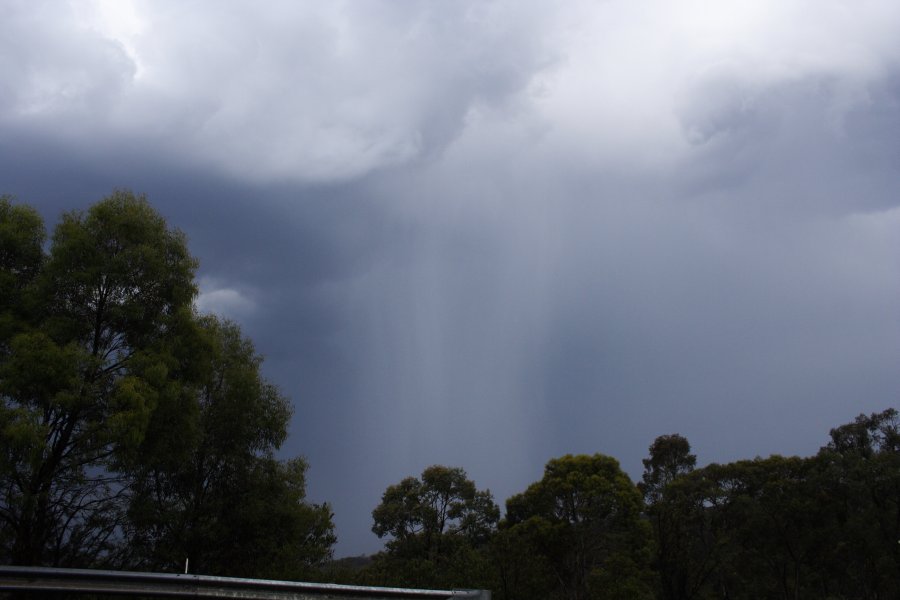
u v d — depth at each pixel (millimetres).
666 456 71938
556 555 46969
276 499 28312
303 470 29984
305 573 21406
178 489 27734
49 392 21328
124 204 24906
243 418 28250
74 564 23156
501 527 53906
